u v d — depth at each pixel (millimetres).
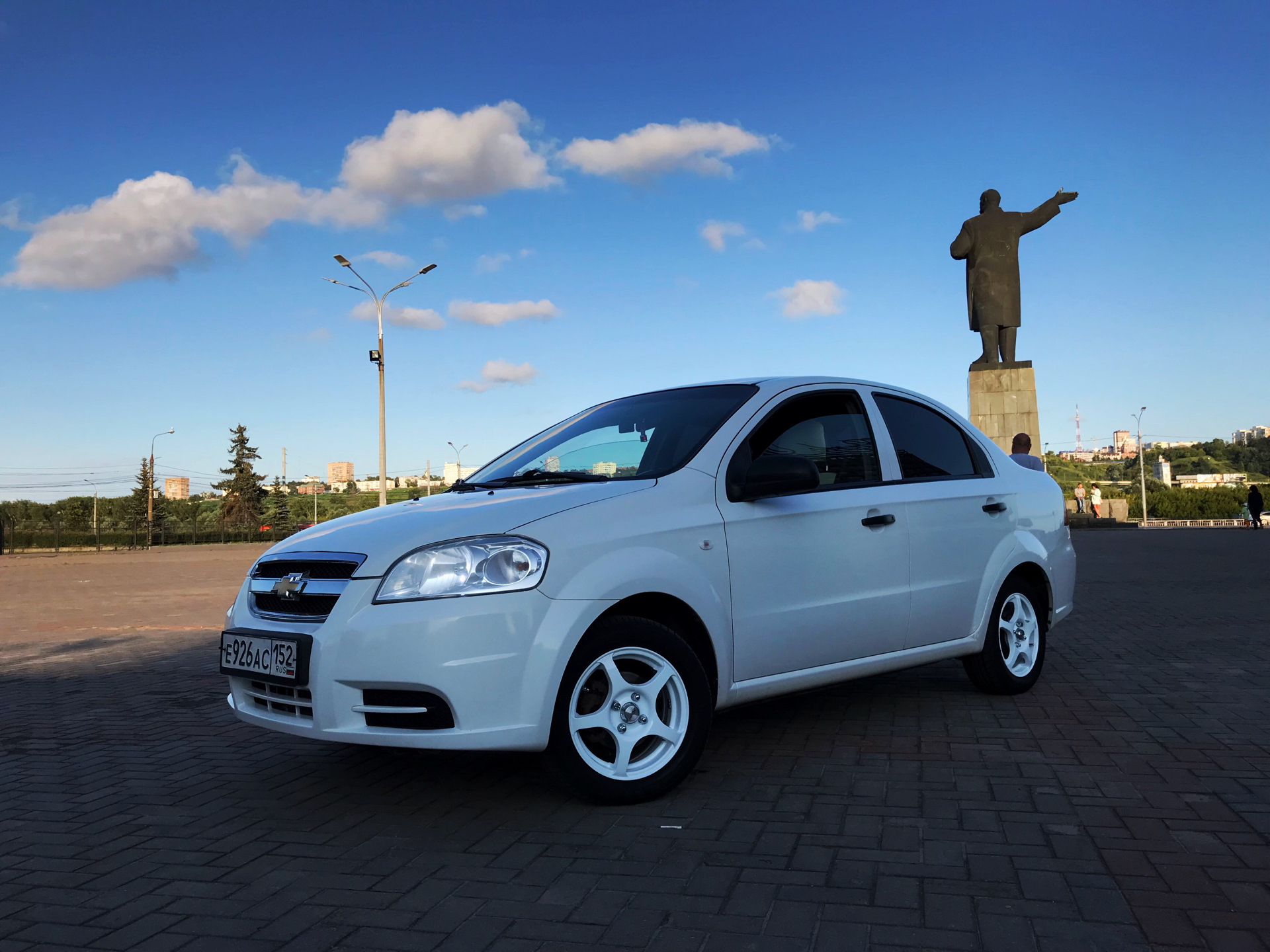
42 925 2676
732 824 3336
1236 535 23156
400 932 2547
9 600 16188
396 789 3939
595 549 3545
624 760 3561
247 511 89125
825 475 4434
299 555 3643
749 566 3961
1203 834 3107
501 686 3314
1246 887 2689
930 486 4844
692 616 3793
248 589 3846
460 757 4445
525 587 3377
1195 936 2398
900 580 4559
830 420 4605
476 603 3318
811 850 3061
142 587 18688
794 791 3695
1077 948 2350
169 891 2904
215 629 10523
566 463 4367
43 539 55656
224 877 3008
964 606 4898
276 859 3160
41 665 8102
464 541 3430
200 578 21141
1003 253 27188
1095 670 6027
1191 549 17906
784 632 4066
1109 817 3293
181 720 5617
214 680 7062
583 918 2602
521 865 3004
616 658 3584
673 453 4121
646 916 2598
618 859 3031
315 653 3363
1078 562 15680
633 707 3613
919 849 3039
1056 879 2775
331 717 3338
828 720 4855
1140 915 2523
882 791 3654
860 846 3078
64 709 6055
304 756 4621
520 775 4070
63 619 12414
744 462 4141
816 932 2475
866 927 2494
